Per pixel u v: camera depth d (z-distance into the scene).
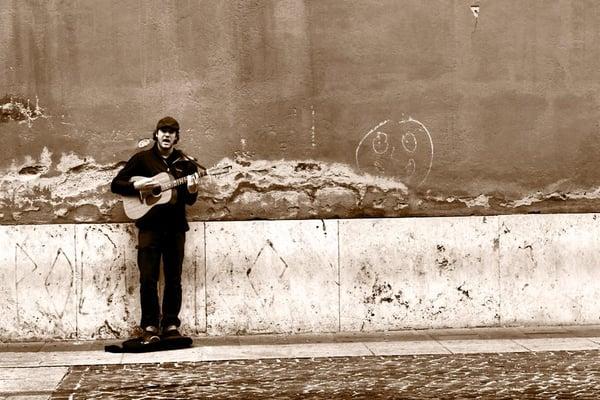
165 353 8.59
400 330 9.64
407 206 9.75
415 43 9.76
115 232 9.38
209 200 9.55
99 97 9.48
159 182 8.82
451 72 9.80
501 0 9.84
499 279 9.73
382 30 9.72
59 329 9.33
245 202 9.60
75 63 9.46
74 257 9.34
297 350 8.66
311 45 9.66
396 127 9.75
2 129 9.42
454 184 9.80
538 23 9.89
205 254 9.45
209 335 9.45
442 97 9.80
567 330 9.56
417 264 9.66
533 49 9.88
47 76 9.45
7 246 9.31
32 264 9.33
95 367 7.99
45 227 9.34
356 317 9.59
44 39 9.45
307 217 9.66
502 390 6.93
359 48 9.70
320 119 9.67
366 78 9.71
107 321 9.36
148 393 6.96
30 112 9.45
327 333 9.55
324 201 9.66
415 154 9.77
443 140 9.80
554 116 9.90
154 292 8.85
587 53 9.84
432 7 9.77
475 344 8.85
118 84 9.49
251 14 9.62
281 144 9.64
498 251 9.73
